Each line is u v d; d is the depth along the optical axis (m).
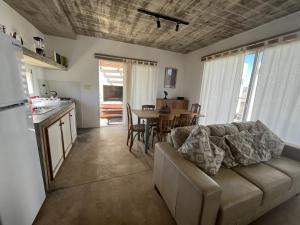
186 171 1.19
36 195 1.32
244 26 2.66
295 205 1.63
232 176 1.42
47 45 3.43
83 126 4.10
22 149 1.14
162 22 2.71
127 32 3.33
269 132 1.98
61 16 2.40
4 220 0.95
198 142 1.42
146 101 4.60
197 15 2.36
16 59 1.10
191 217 1.09
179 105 4.63
